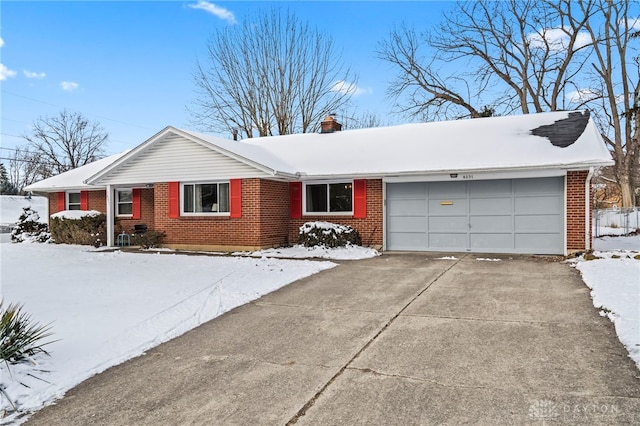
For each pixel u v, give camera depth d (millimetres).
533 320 5980
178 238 15070
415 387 4082
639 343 4793
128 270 10719
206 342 5680
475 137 14125
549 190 12234
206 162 14477
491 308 6676
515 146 12766
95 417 3793
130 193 17984
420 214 13625
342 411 3691
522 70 28531
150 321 6535
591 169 11312
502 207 12734
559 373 4238
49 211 20094
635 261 9711
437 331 5691
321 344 5418
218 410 3822
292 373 4559
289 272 10109
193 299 7836
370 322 6234
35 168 51938
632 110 17859
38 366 4789
